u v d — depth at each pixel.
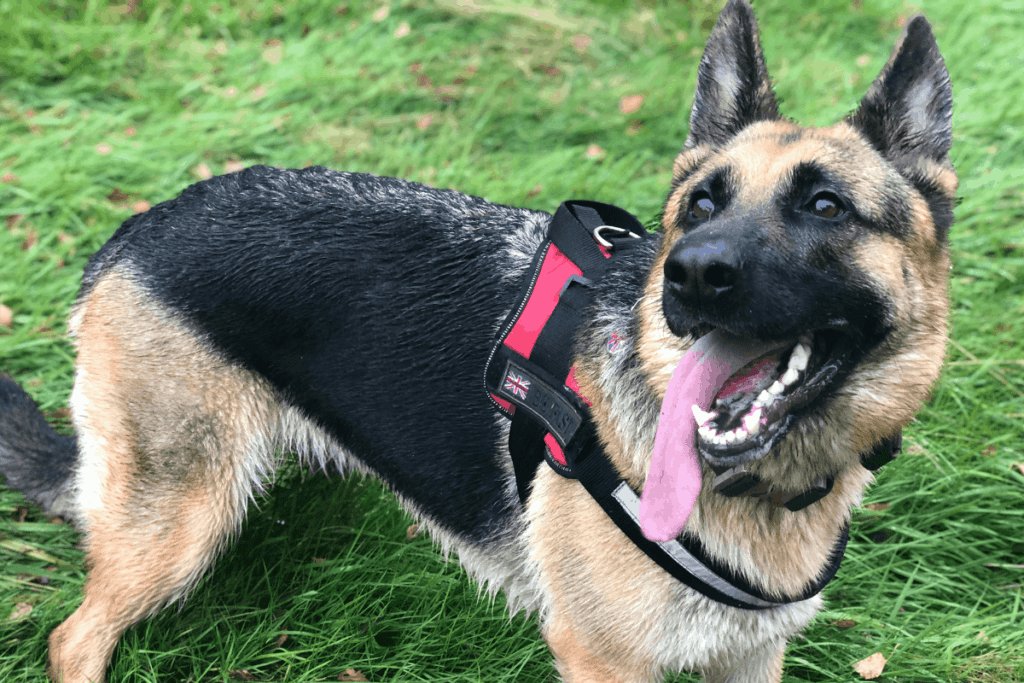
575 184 1.96
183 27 2.47
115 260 1.23
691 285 0.95
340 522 1.38
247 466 1.22
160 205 1.25
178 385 1.18
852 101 2.33
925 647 1.27
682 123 2.30
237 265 1.18
